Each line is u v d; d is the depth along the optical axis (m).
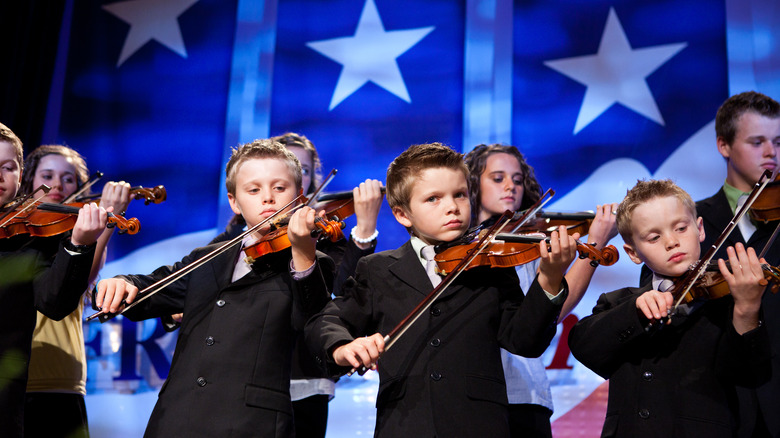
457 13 6.85
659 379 2.97
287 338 3.23
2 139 3.82
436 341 2.91
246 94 7.19
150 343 6.61
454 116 6.68
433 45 6.85
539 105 6.48
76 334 4.39
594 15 6.47
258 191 3.60
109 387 6.56
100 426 6.49
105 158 7.32
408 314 2.98
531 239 3.26
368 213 3.76
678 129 6.11
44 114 7.18
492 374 2.89
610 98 6.32
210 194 7.09
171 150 7.23
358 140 6.85
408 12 6.98
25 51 7.08
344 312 3.04
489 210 4.61
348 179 6.79
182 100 7.30
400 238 6.41
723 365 2.89
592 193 6.21
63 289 3.23
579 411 5.63
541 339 2.83
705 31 6.16
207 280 3.40
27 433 4.05
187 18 7.45
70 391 4.24
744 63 6.04
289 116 7.06
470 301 3.01
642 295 2.89
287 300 3.24
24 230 3.70
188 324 3.30
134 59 7.45
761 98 4.11
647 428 2.92
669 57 6.23
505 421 2.83
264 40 7.24
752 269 2.73
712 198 4.09
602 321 3.07
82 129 7.39
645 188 3.21
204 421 3.05
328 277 3.26
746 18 6.09
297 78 7.11
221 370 3.13
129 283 3.26
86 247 3.25
